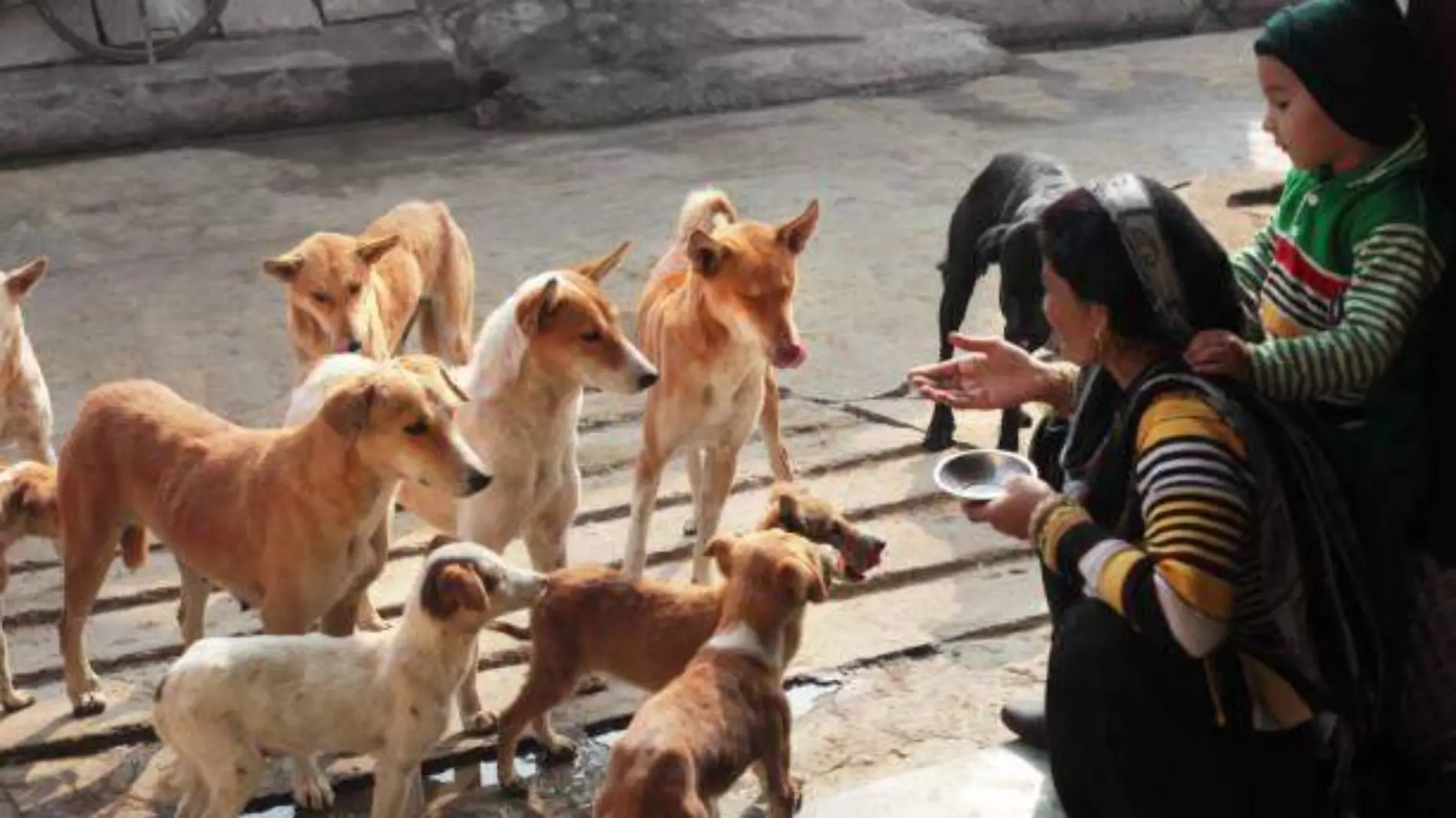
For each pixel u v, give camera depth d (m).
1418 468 4.33
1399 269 4.05
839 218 11.05
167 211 11.48
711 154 12.47
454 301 8.61
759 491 7.41
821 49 13.96
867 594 6.55
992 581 6.64
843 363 8.75
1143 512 3.84
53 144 12.51
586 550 6.96
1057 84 14.11
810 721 5.76
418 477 5.28
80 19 13.21
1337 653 3.96
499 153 12.59
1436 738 4.52
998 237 7.44
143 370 8.91
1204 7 15.69
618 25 13.81
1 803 5.43
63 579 6.69
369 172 12.24
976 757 5.27
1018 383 4.62
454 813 5.40
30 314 9.70
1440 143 4.38
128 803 5.43
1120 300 3.85
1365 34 4.04
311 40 13.52
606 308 5.82
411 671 5.00
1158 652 3.94
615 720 5.87
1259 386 3.94
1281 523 3.79
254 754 4.97
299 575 5.44
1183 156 12.28
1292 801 4.09
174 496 5.64
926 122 13.15
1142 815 4.07
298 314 7.65
